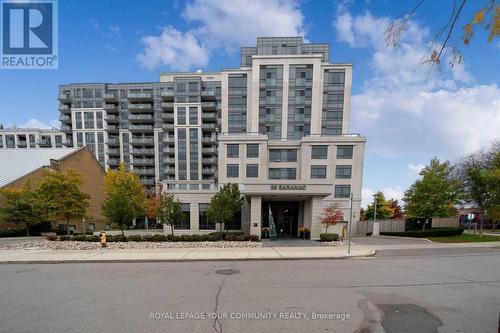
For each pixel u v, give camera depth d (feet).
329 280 25.08
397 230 96.43
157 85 197.47
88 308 17.93
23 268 31.99
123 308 17.83
